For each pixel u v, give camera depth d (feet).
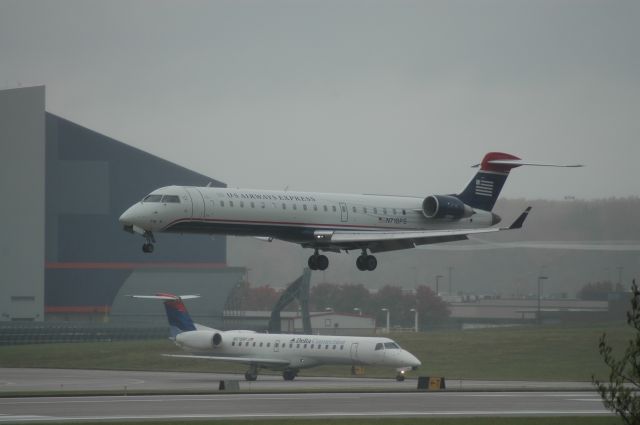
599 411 451.53
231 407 461.78
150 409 451.53
